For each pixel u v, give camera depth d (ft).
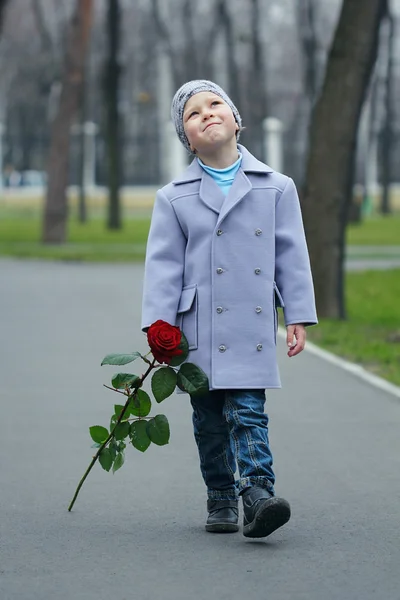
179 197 24.13
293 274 24.06
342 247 69.26
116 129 183.52
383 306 77.46
